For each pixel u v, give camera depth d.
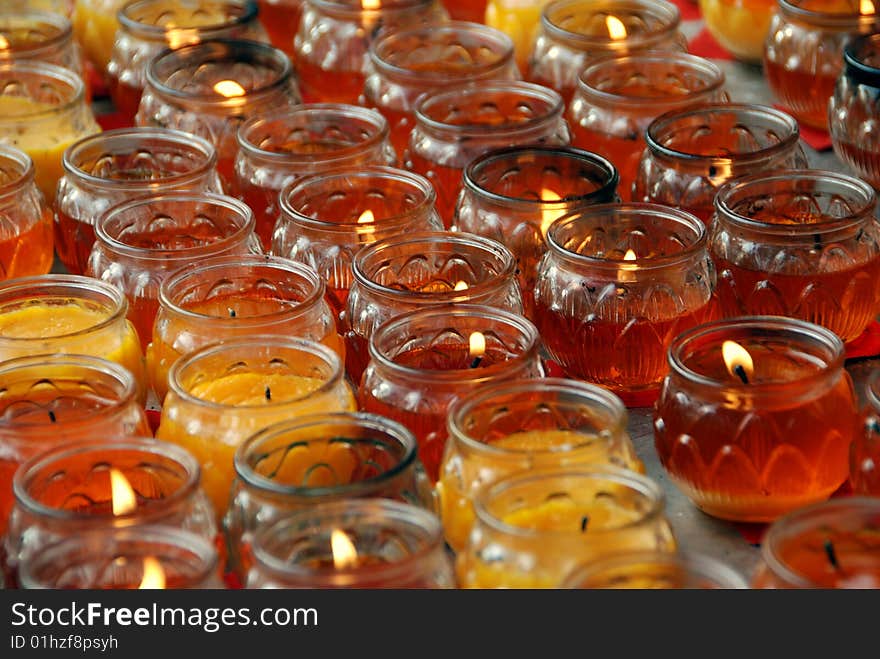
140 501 1.24
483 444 1.23
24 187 1.48
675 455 1.29
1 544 1.23
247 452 1.22
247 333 1.33
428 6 1.67
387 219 1.41
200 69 1.62
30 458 1.24
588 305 1.37
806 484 1.28
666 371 1.38
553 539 1.17
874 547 1.17
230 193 1.57
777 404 1.27
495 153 1.46
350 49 1.66
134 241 1.45
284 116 1.54
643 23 1.65
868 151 1.51
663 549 1.18
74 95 1.59
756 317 1.31
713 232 1.41
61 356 1.30
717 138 1.50
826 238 1.38
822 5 1.64
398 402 1.29
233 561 1.23
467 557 1.20
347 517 1.19
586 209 1.39
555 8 1.65
